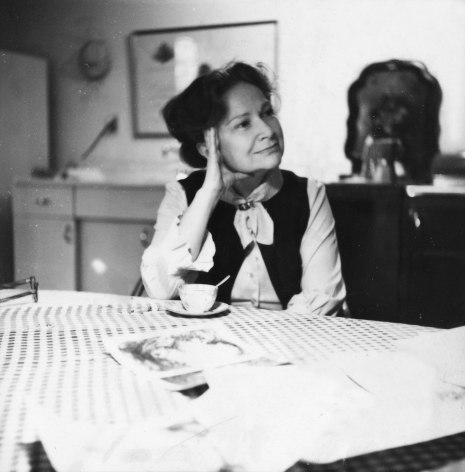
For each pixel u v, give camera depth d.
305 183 1.91
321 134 2.83
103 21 3.25
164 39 3.12
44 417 0.68
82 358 0.91
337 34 2.76
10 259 3.44
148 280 1.59
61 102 3.40
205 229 1.71
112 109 3.30
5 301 1.33
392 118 2.71
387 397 0.73
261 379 0.79
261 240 1.85
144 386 0.79
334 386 0.76
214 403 0.71
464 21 2.58
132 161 3.26
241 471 0.57
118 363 0.89
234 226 1.86
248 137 1.92
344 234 2.27
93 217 3.17
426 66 2.65
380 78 2.72
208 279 1.86
